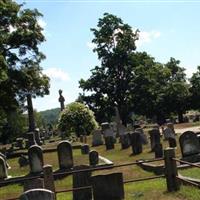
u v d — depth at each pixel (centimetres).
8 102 4819
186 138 2142
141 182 1817
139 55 7844
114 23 7838
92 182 1380
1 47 4666
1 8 4725
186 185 1427
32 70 4953
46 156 3712
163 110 7744
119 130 5212
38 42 5009
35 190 1030
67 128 4797
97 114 7819
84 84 7831
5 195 2023
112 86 7812
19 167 3011
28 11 4975
